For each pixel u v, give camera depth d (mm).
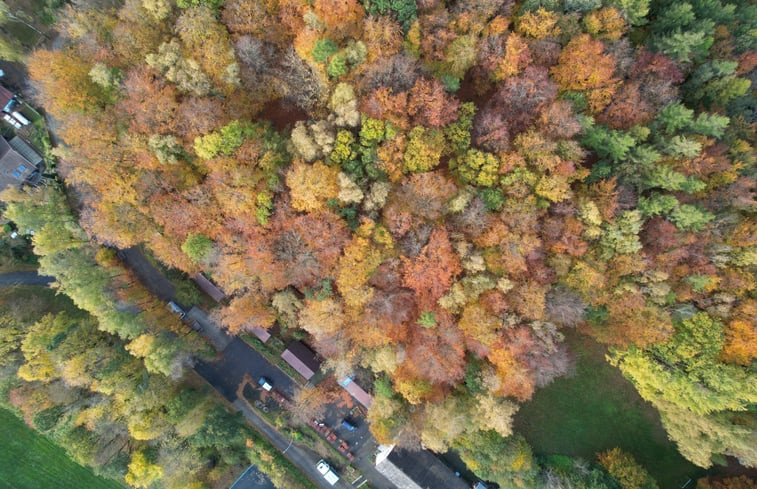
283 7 34375
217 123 34594
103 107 37344
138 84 33906
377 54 33969
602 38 36156
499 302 34281
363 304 36344
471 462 41750
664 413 40781
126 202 38000
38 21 44438
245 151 34375
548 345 35188
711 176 36531
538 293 34156
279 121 39500
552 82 35281
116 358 43719
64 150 37781
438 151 33875
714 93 38000
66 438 42531
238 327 40312
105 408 42344
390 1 33531
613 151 34938
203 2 34781
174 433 44531
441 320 35562
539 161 33594
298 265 36031
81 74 36125
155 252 41219
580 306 35219
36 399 42219
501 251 34500
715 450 38656
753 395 34812
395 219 33906
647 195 37344
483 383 37250
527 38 35594
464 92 38781
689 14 36344
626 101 35250
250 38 34562
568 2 34875
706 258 35938
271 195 34781
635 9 35875
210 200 35938
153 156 35156
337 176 33625
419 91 33688
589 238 35250
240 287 38500
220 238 37344
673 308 36906
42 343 42594
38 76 35469
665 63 36031
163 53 34312
